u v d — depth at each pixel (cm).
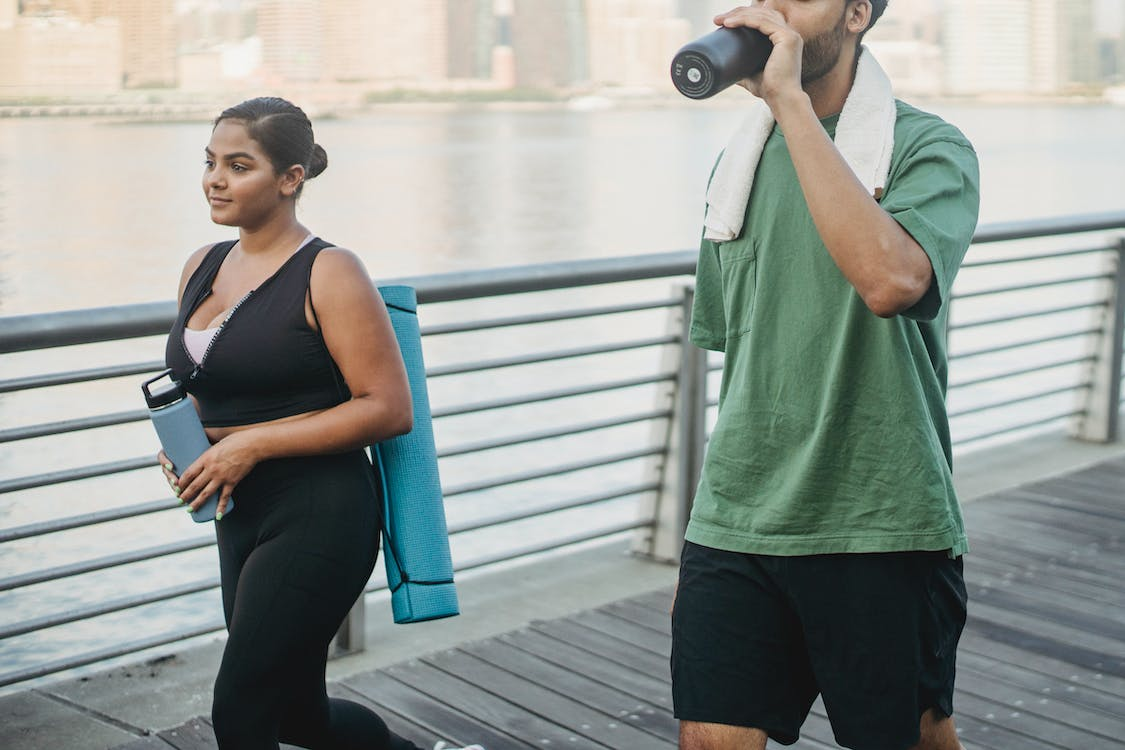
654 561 434
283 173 212
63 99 14938
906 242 172
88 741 296
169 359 218
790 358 193
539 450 999
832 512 191
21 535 293
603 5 19212
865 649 191
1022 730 303
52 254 3128
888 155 187
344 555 210
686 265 412
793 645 198
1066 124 13962
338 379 215
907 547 187
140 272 2828
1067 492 505
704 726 196
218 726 210
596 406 1190
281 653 207
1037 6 17312
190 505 210
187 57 15075
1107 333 583
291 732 232
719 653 196
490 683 327
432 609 225
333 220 4166
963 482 530
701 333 223
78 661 314
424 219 4209
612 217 4278
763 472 196
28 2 14900
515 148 10450
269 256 216
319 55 16875
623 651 349
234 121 210
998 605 384
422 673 332
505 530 734
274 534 210
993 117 15638
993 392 1118
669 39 19212
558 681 329
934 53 17112
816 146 174
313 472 211
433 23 18312
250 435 207
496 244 3441
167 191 5569
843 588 191
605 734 300
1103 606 384
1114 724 307
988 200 4175
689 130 14462
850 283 186
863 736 193
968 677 332
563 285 377
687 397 423
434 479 228
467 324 359
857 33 190
